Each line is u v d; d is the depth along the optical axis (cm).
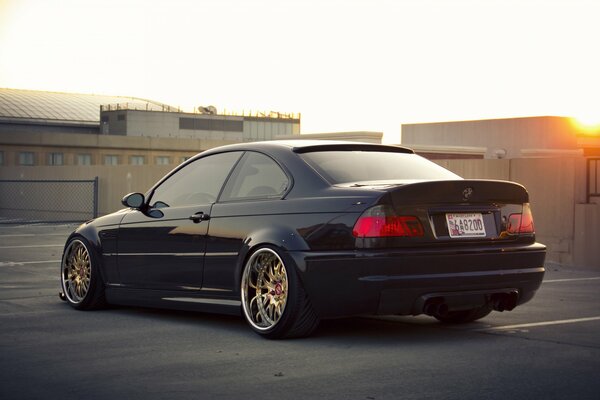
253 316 632
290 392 451
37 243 1670
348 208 582
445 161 1566
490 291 612
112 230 752
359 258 570
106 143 6888
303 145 655
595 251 1310
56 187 3169
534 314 746
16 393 450
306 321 602
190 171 718
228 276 650
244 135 10394
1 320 706
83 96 10444
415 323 689
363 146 674
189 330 654
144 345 589
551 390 455
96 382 475
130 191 2809
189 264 682
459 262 595
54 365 520
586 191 1331
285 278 602
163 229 705
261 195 642
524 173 1427
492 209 620
